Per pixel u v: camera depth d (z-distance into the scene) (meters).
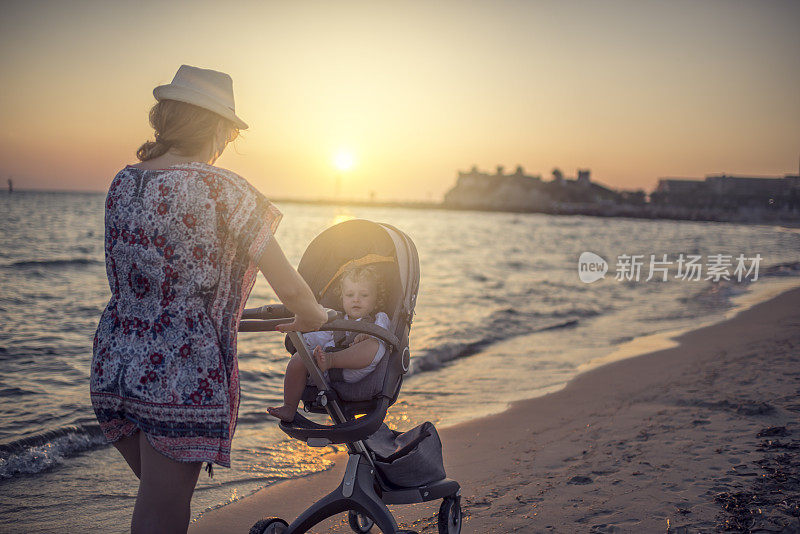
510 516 3.47
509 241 60.69
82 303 14.92
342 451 5.08
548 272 27.88
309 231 66.94
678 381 6.82
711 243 56.97
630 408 5.87
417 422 5.84
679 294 18.38
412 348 9.59
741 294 17.44
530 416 5.95
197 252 1.81
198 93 1.89
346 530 3.47
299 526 2.57
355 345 2.49
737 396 5.80
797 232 66.00
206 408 1.83
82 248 33.41
